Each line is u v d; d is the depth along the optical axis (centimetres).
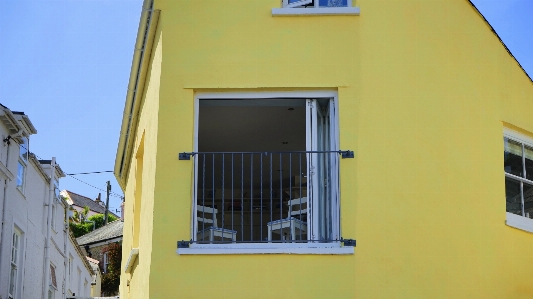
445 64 918
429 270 848
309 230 877
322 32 916
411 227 859
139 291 984
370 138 882
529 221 930
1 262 1695
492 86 930
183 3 920
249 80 898
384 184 868
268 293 827
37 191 2083
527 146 961
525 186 947
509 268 874
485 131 907
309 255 838
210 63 902
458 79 916
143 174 1033
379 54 912
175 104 888
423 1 936
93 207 5912
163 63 899
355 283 834
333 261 838
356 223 853
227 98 903
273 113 1080
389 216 859
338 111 895
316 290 830
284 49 909
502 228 882
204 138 1196
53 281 2300
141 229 1004
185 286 828
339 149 880
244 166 1275
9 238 1762
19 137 1780
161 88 891
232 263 834
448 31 930
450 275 851
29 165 1973
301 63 905
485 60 934
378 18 924
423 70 911
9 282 1761
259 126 1133
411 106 897
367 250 845
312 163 894
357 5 930
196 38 909
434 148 886
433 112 898
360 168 871
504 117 926
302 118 1109
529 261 888
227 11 919
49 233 2164
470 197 879
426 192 871
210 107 1060
